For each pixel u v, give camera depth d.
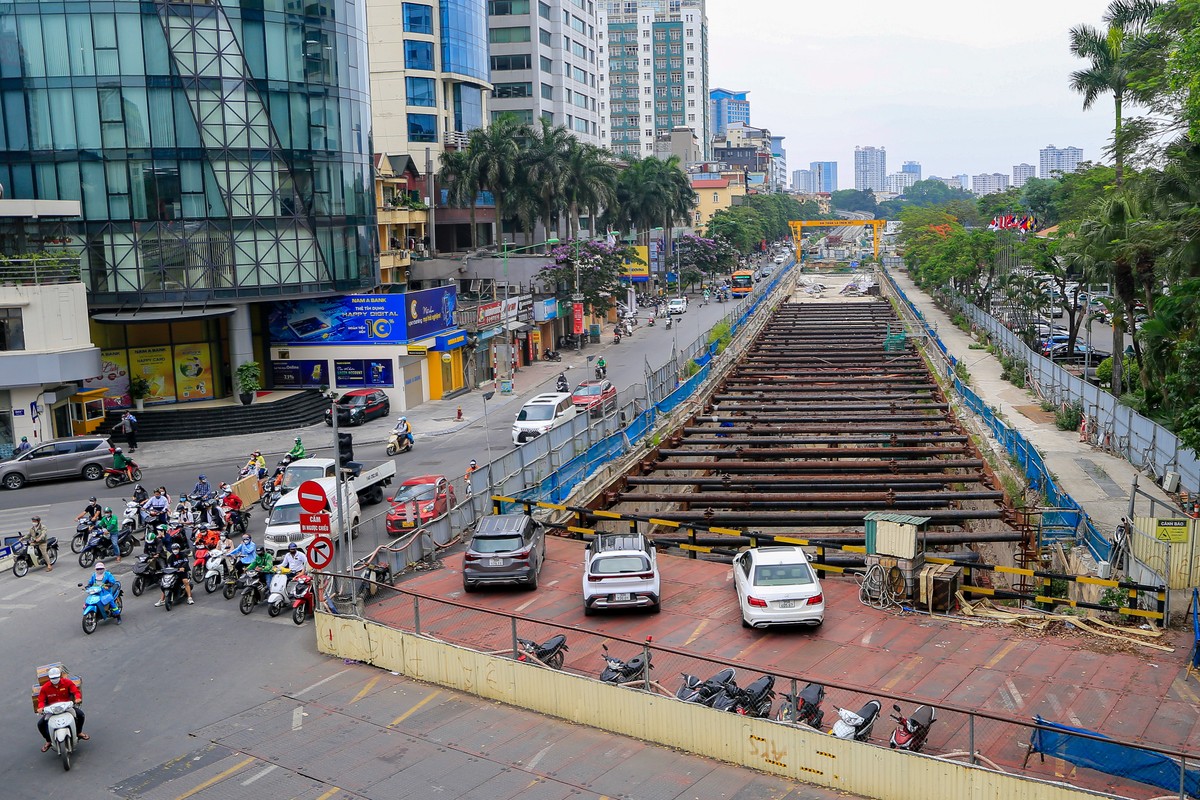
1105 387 62.19
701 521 40.72
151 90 63.78
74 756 21.58
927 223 180.38
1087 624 26.55
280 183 67.69
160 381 67.69
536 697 23.11
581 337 102.56
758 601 26.22
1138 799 17.39
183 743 22.03
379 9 112.75
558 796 19.22
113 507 45.12
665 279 154.25
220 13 64.75
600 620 28.27
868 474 48.88
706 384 69.00
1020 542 36.41
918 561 28.78
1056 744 18.19
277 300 68.62
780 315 117.75
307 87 68.56
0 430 54.00
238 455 56.88
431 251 109.88
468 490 38.38
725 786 19.45
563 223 137.00
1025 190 189.88
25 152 63.34
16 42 62.62
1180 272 47.34
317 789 19.83
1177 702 21.88
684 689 21.70
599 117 175.88
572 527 38.09
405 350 70.00
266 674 25.84
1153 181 48.56
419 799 19.30
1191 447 36.81
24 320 53.94
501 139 104.38
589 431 48.62
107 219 64.06
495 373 85.69
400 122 114.31
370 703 23.86
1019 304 91.19
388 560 32.47
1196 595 24.17
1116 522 37.44
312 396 70.06
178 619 30.42
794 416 61.53
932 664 24.41
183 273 65.31
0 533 41.38
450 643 24.61
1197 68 40.81
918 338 90.62
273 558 33.16
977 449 50.66
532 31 142.00
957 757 19.25
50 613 31.33
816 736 19.30
